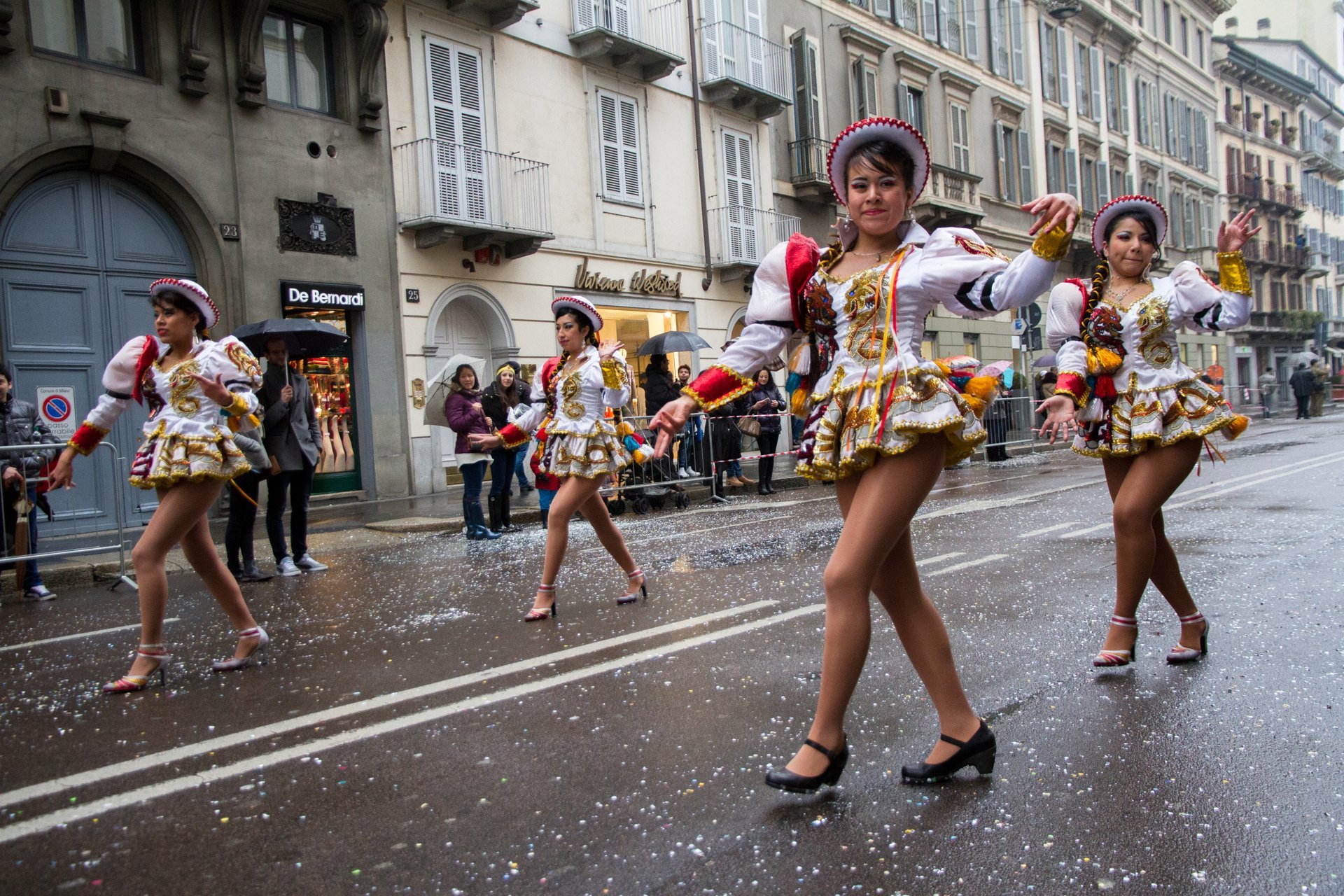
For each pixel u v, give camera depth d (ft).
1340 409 127.85
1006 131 98.27
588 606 19.25
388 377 47.73
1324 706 11.23
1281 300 162.91
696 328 65.51
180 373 14.55
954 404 8.72
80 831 9.12
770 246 70.38
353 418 47.21
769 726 11.28
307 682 14.30
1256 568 19.63
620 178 60.03
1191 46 138.82
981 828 8.40
